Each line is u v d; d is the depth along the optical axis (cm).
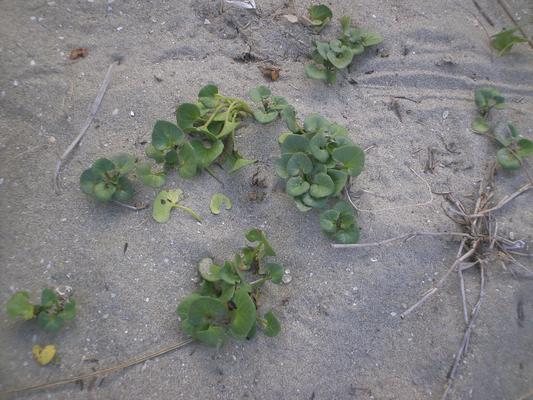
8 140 55
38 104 57
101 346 47
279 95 61
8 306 45
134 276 50
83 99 58
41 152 55
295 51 65
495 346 50
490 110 63
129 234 52
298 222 54
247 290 47
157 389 46
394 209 55
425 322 51
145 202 53
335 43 61
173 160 53
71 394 45
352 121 60
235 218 53
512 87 65
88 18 62
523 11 71
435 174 58
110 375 46
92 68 60
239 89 61
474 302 52
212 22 65
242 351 48
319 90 62
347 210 51
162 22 64
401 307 51
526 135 61
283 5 67
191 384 46
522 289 52
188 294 50
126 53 61
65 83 58
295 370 48
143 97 59
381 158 58
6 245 50
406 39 67
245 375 47
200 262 50
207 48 63
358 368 48
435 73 65
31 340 47
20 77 58
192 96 59
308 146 53
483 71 66
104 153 56
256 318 48
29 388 45
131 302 49
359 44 63
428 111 62
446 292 52
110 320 48
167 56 62
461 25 69
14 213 51
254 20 66
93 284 49
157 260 51
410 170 58
